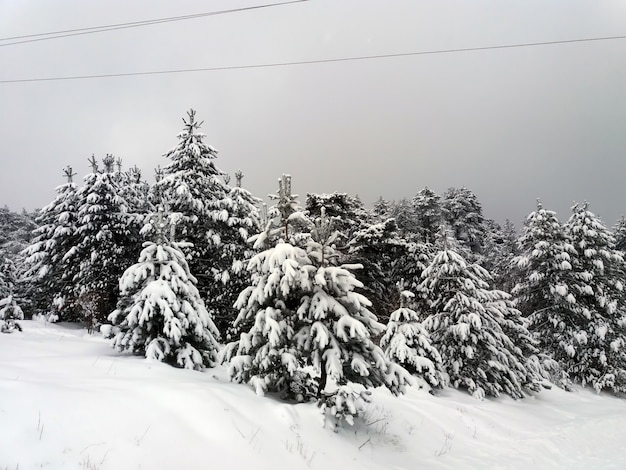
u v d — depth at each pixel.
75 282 19.66
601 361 21.00
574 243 23.81
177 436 6.00
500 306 17.84
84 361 9.14
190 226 17.28
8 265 24.03
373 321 9.33
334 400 8.02
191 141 18.75
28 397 5.68
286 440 7.15
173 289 10.31
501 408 14.18
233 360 8.89
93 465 4.86
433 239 33.69
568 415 14.91
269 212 10.35
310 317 8.72
